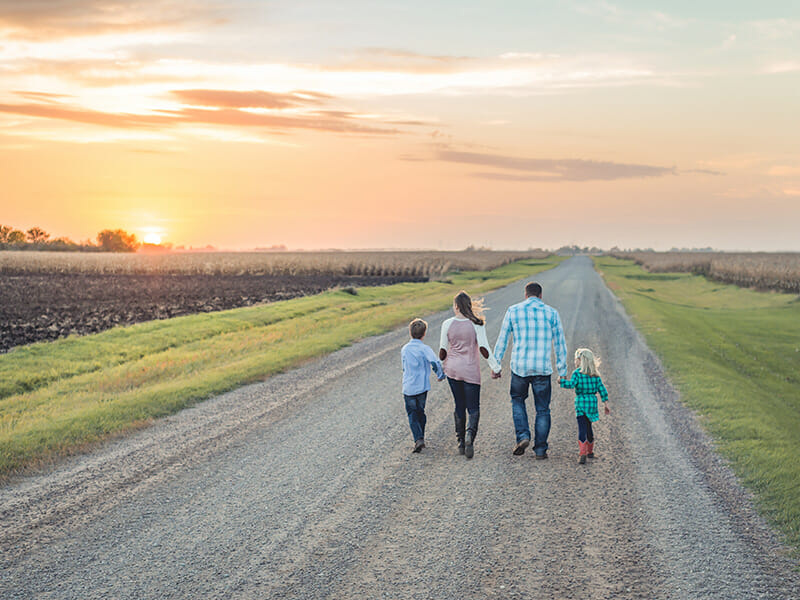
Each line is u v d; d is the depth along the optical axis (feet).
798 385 50.26
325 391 34.88
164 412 30.09
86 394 35.06
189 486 19.84
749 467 21.15
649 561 14.44
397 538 15.81
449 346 23.86
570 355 47.83
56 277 169.99
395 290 125.49
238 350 50.80
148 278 169.48
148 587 13.30
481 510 17.71
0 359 47.24
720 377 40.42
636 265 311.88
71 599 12.82
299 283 152.35
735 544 15.31
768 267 160.97
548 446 24.45
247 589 13.20
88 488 19.72
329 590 13.14
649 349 50.78
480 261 279.28
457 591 13.08
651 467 21.63
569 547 15.24
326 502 18.39
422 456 23.12
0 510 17.93
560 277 181.27
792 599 12.65
